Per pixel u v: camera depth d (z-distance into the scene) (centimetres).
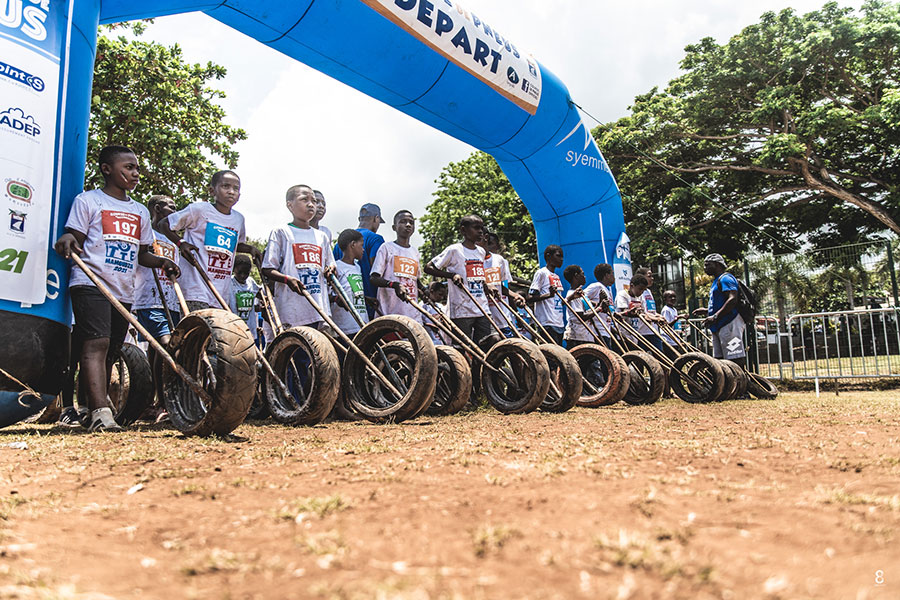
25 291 356
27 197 361
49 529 141
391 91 722
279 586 103
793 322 962
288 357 409
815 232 1800
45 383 372
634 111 1766
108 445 283
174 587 104
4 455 252
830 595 94
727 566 107
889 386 971
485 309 658
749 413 467
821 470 200
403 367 490
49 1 388
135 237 405
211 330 306
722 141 1691
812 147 1519
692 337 1170
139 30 988
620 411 521
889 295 1072
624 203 1738
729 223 1742
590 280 981
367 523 140
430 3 673
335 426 387
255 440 302
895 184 1564
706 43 1636
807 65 1480
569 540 123
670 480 181
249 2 584
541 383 490
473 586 100
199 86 1027
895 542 120
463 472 200
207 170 1004
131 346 421
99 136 905
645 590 97
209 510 157
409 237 605
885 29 1382
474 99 771
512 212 1981
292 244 501
